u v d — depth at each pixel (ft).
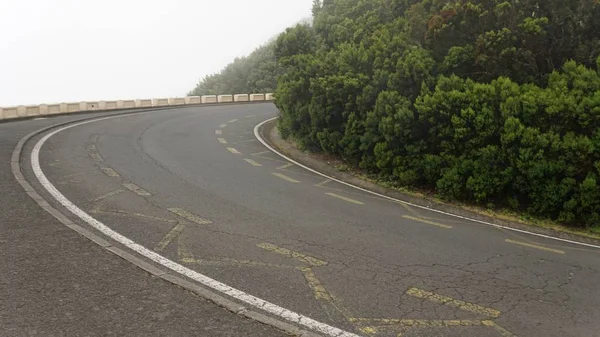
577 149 29.96
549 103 31.83
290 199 31.68
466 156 34.78
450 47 42.16
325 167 43.78
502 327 15.89
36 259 17.75
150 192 29.71
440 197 35.32
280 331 14.16
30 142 42.19
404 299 17.47
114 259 18.37
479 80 40.06
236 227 24.43
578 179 31.14
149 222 23.77
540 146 31.19
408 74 39.24
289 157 47.70
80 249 19.06
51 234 20.38
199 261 19.35
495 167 33.14
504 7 39.93
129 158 39.91
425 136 37.27
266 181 36.45
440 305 17.21
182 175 35.55
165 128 62.03
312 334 14.24
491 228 29.48
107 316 14.17
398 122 37.06
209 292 16.24
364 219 28.50
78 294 15.37
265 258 20.42
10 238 19.54
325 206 30.76
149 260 18.93
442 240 25.70
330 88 43.16
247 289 17.12
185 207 27.20
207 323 14.24
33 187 27.76
